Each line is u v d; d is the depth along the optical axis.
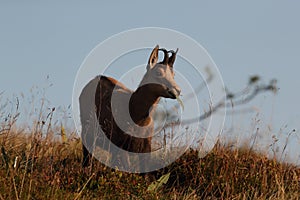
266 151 36.09
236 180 33.84
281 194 33.12
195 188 33.88
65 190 29.81
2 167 30.02
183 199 31.55
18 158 30.77
